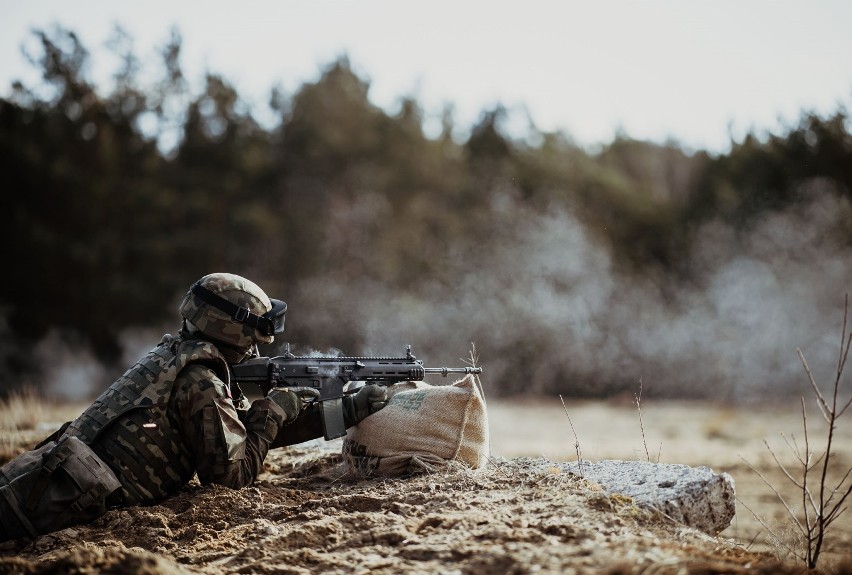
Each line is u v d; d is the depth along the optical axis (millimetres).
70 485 4609
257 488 5117
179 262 32938
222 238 33562
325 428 5316
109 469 4742
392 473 5418
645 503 4668
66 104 33938
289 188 35562
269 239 33531
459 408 5438
